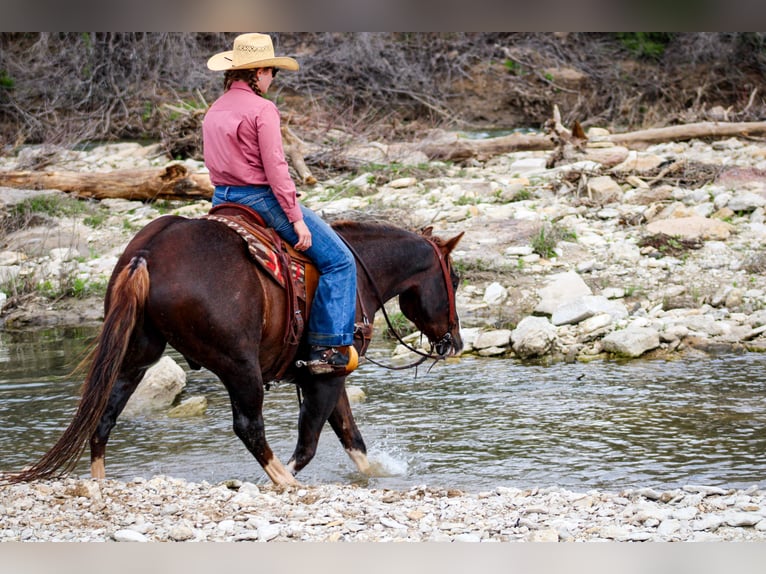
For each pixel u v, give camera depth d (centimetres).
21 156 2333
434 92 3142
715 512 671
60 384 1133
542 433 924
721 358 1194
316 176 2117
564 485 786
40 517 644
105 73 2956
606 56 3300
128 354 687
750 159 2091
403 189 1977
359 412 1006
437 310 848
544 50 3309
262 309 696
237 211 719
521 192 1869
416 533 621
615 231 1666
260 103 710
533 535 611
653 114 2920
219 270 672
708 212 1709
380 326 1382
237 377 686
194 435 942
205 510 665
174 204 1972
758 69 3234
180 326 664
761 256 1512
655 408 995
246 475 830
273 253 706
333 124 2470
